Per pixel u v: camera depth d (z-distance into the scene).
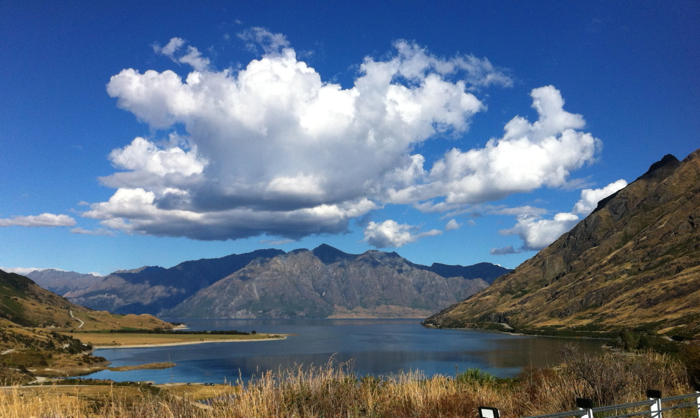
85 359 120.69
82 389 26.27
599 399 12.20
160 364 117.81
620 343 57.50
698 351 15.84
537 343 163.50
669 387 14.99
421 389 12.78
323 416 10.00
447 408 11.49
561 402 12.34
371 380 12.97
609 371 12.84
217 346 198.62
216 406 10.21
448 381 14.17
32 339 143.75
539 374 15.03
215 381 72.75
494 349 143.12
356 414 10.05
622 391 12.58
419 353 134.88
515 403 12.91
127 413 10.09
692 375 15.48
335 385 11.22
